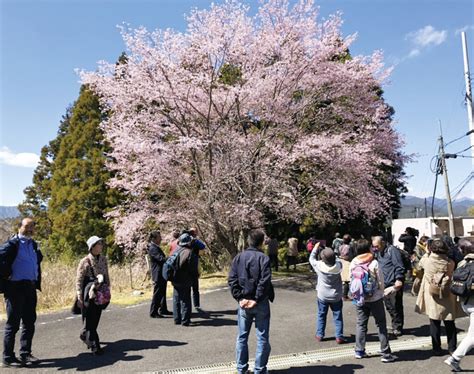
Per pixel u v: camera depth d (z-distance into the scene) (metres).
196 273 7.32
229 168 12.43
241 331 4.65
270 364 5.15
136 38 11.79
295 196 12.72
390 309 6.45
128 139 11.81
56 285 10.41
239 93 11.75
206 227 13.63
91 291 5.39
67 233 21.05
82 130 23.28
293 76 12.51
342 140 12.68
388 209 17.59
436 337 5.37
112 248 20.34
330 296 6.04
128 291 10.43
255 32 12.88
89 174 22.22
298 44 12.37
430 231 26.25
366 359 5.27
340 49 13.27
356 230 20.91
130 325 7.06
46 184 28.45
